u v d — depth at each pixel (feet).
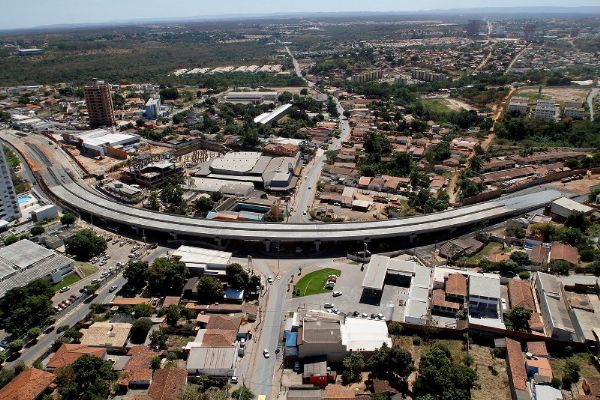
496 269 640.17
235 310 568.00
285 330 527.40
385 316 558.97
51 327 543.39
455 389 422.00
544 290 561.02
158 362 478.18
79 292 613.93
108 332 516.73
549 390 430.20
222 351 486.79
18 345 495.82
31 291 569.23
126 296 605.31
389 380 457.68
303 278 644.69
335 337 490.08
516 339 504.84
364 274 653.71
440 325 537.24
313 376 461.78
